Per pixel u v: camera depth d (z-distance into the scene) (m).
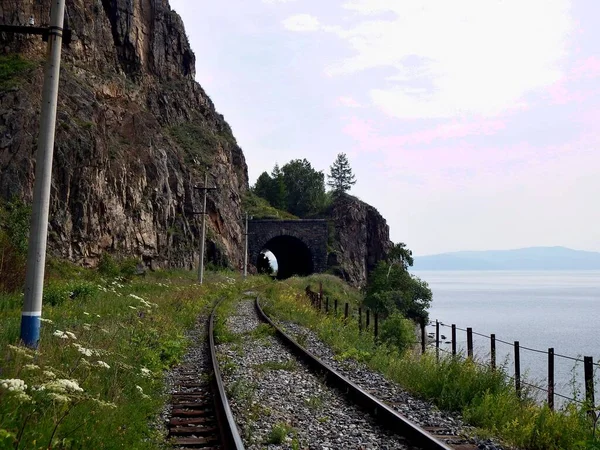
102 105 44.81
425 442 6.52
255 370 11.19
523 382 9.37
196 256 53.41
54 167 34.72
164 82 71.38
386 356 13.36
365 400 8.48
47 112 9.46
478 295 150.25
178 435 6.91
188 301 24.30
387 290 48.44
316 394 9.33
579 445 6.26
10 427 5.10
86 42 50.94
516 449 6.82
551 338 46.28
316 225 77.00
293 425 7.38
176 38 75.12
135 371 9.18
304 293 38.34
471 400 8.82
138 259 41.69
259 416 7.62
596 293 165.75
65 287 20.47
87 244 35.84
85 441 5.42
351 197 94.56
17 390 4.48
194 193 59.03
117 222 40.06
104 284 27.03
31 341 9.04
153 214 46.03
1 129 33.25
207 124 78.56
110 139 43.97
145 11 68.75
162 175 49.06
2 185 31.38
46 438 5.13
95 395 6.94
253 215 80.56
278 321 22.02
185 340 14.53
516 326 58.12
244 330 18.50
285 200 115.69
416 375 10.34
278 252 93.94
